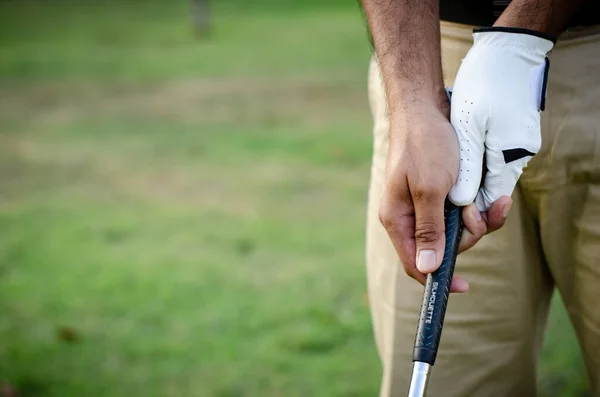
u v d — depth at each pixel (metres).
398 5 1.34
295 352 3.15
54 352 3.24
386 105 1.43
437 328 1.20
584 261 1.47
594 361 1.53
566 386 2.74
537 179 1.47
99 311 3.59
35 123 7.76
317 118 7.41
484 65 1.28
